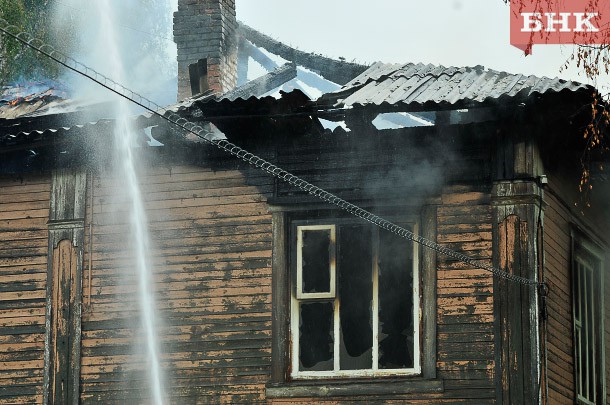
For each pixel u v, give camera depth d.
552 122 31.09
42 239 34.41
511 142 31.27
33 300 34.06
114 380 32.97
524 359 30.11
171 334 32.84
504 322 30.47
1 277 34.41
